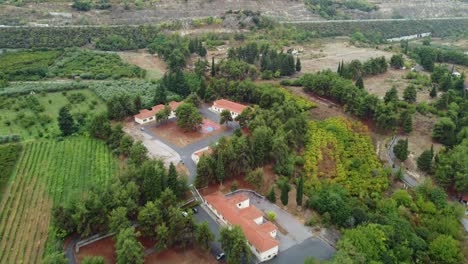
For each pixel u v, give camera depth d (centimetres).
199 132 12450
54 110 13825
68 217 7806
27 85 15625
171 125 13000
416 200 9650
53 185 9644
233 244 7031
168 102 14562
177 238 7506
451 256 7794
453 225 8756
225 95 15025
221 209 8412
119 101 13362
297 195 8825
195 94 14675
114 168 10412
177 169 10169
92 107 14038
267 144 10312
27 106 13875
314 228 8369
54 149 11344
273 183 9812
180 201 8775
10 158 10538
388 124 12769
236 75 16525
